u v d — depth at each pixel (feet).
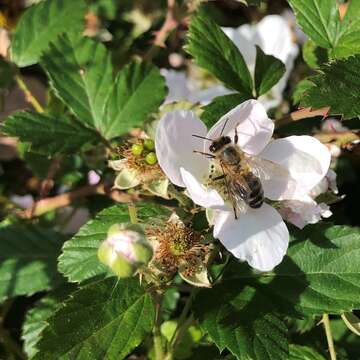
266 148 0.26
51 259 0.32
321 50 0.32
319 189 0.26
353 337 0.31
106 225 0.27
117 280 0.26
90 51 0.32
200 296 0.27
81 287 0.26
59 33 0.34
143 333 0.25
